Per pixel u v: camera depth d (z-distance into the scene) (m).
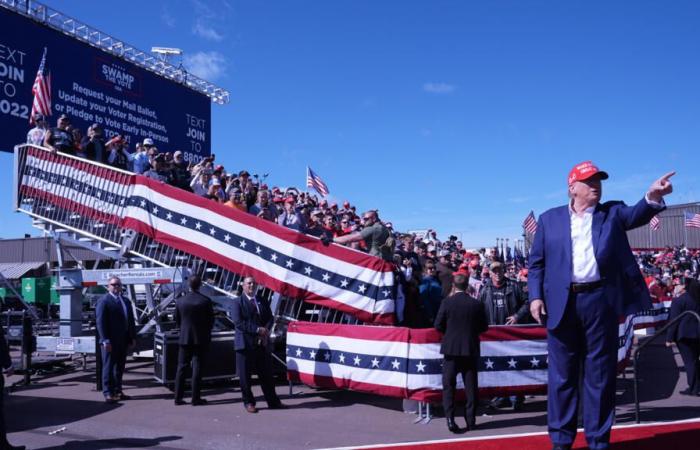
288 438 6.51
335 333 8.50
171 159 13.55
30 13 16.81
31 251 36.81
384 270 9.36
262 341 8.12
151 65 21.69
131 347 10.94
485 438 6.34
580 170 4.36
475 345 6.94
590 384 4.24
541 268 4.52
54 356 12.32
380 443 6.24
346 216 15.59
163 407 8.29
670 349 15.51
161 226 10.48
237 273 9.93
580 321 4.27
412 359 7.63
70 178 11.62
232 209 10.09
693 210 47.69
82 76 18.45
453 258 14.89
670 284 20.73
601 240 4.22
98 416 7.71
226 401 8.70
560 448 4.30
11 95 16.08
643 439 5.86
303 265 9.61
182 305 8.48
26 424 7.27
